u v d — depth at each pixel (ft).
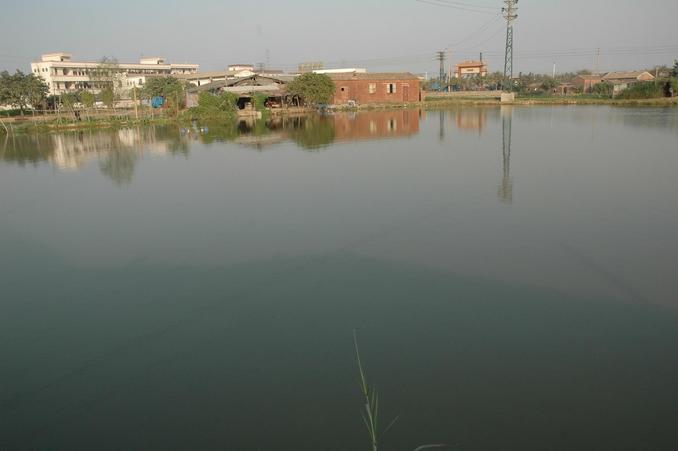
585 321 17.61
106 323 18.92
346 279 21.75
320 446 12.46
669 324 17.24
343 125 94.89
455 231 27.37
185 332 18.04
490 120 97.35
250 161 53.36
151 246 26.91
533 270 21.86
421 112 131.64
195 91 146.20
